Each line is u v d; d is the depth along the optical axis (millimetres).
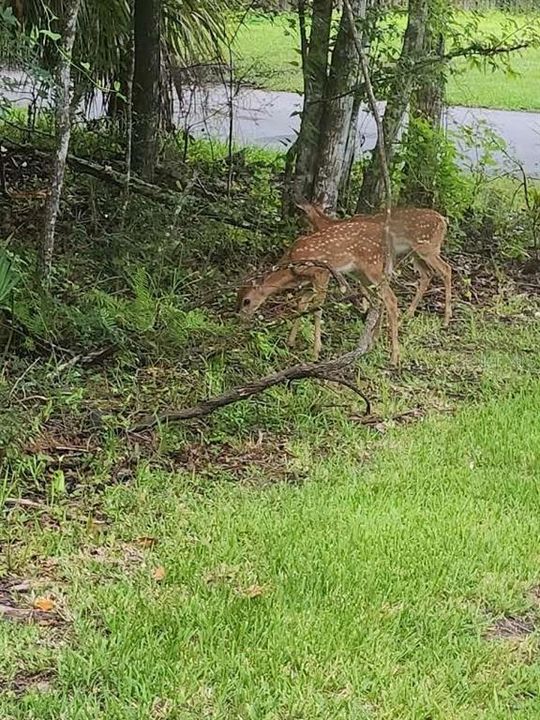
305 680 2707
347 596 3117
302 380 4938
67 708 2541
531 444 4430
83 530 3479
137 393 4566
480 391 5156
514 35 8773
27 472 3857
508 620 3125
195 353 4934
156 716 2549
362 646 2867
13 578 3172
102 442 4152
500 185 9414
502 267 7344
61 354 4797
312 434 4500
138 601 3029
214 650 2811
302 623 2957
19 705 2549
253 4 7797
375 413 4766
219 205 6824
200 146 9250
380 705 2643
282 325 5523
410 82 6941
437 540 3508
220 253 6523
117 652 2777
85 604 3016
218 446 4309
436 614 3080
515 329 6129
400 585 3203
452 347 5762
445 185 7527
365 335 4758
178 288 5824
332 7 6848
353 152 7562
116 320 5020
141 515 3631
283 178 7801
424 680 2756
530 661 2895
